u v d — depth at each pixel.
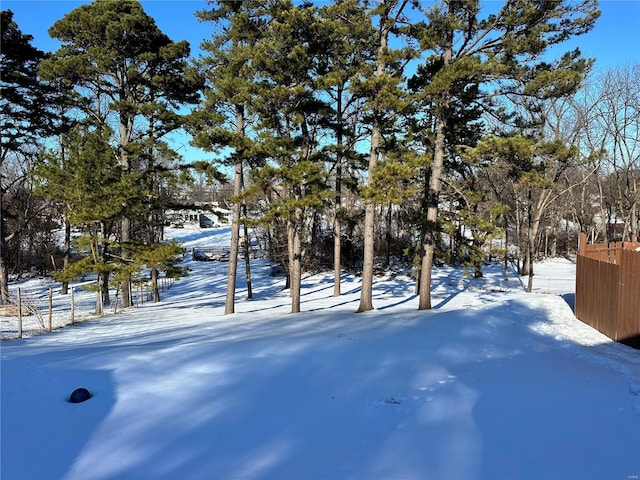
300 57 13.01
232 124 15.59
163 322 14.39
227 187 44.41
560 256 38.09
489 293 21.30
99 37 17.06
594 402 5.36
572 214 37.22
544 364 7.27
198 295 25.17
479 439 4.43
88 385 6.04
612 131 28.45
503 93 12.09
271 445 4.46
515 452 4.13
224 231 53.59
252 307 18.95
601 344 9.28
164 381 6.31
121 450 4.38
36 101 18.20
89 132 17.08
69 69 16.23
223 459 4.19
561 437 4.42
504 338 9.13
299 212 14.46
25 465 4.09
